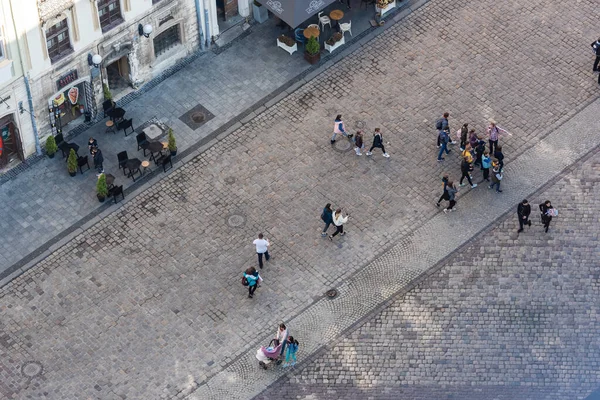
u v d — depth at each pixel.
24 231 54.78
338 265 53.50
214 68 61.84
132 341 50.94
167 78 61.34
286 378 49.69
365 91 60.62
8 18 52.09
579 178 56.84
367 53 62.44
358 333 51.12
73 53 56.03
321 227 54.88
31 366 50.09
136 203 55.91
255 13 63.75
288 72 61.59
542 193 56.25
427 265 53.47
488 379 49.62
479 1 64.81
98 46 57.03
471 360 50.22
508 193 56.22
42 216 55.38
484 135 58.62
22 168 57.25
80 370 50.00
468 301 52.19
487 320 51.53
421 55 62.28
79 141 58.56
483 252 53.97
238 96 60.47
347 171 57.12
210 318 51.69
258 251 52.47
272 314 51.78
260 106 60.00
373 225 55.00
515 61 61.88
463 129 56.62
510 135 58.56
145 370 50.00
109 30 57.00
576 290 52.59
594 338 50.94
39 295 52.47
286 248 54.12
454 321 51.50
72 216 55.38
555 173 57.03
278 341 48.97
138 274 53.19
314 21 64.25
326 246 54.19
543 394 49.12
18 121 55.69
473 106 59.88
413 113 59.56
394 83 60.97
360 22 63.97
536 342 50.78
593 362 50.12
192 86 60.97
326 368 50.00
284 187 56.50
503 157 56.38
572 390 49.28
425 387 49.44
